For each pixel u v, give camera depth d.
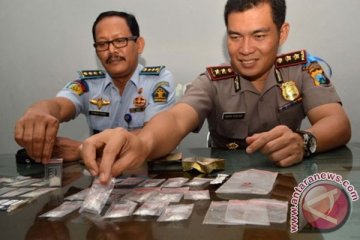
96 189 0.52
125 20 1.32
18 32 1.67
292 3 1.52
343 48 1.53
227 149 0.99
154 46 1.60
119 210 0.48
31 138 0.84
